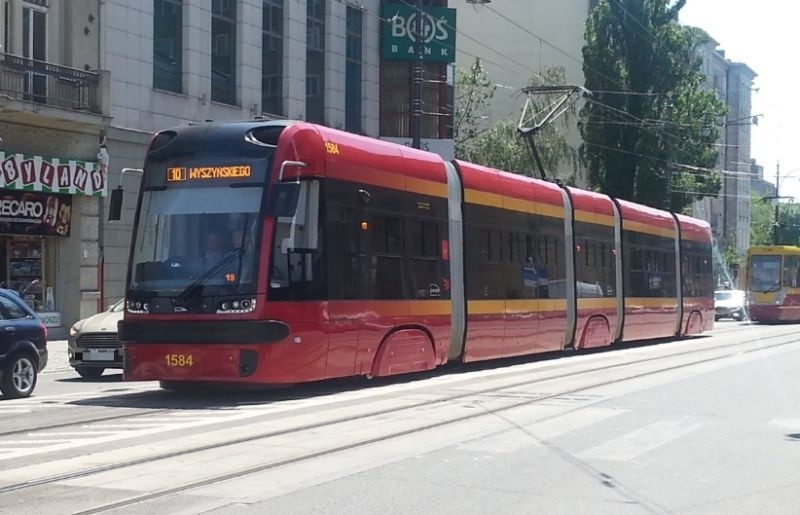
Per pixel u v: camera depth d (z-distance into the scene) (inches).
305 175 569.9
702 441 434.9
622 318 1052.5
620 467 373.1
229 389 617.0
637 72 2132.1
